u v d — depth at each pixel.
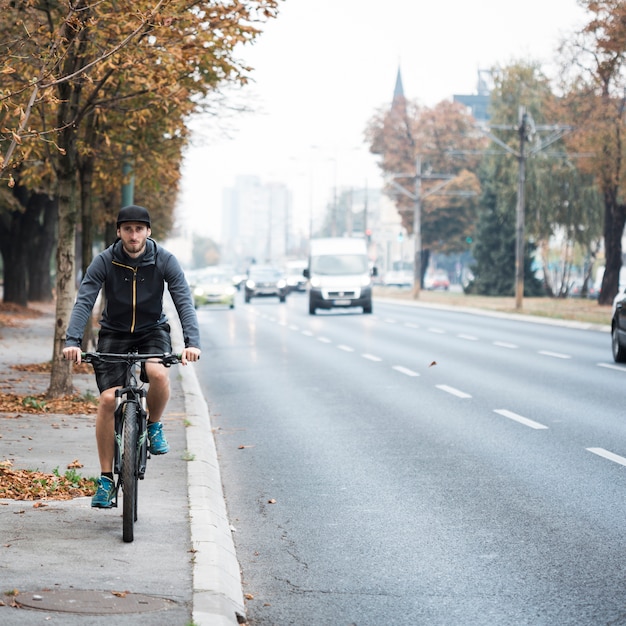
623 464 14.70
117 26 17.97
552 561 9.88
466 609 8.48
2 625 7.36
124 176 27.59
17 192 59.16
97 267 10.25
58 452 15.02
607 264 75.19
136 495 10.52
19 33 18.20
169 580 8.59
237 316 61.81
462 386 24.69
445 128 126.81
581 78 66.44
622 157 67.62
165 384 10.38
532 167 89.50
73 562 9.08
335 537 10.95
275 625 8.12
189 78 22.83
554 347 36.28
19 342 37.62
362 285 63.16
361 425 18.92
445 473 14.31
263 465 15.19
